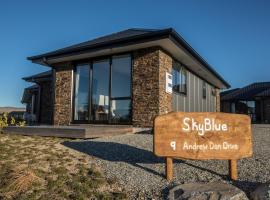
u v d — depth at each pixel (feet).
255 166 14.99
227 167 15.14
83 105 37.14
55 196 11.79
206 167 15.26
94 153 18.92
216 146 13.85
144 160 17.10
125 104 33.24
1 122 30.73
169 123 13.99
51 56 38.01
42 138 25.44
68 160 16.74
